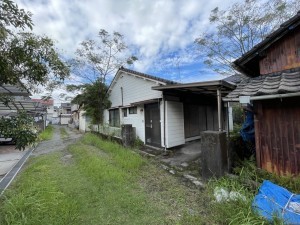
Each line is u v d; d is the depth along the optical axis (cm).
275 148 396
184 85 627
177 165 597
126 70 1070
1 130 241
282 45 419
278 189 300
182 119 876
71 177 496
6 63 235
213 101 1136
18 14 230
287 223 235
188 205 344
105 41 1348
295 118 368
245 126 544
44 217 290
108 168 541
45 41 268
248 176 379
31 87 328
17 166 665
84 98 1365
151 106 909
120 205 345
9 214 288
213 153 434
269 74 432
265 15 1163
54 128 2523
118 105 1231
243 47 1339
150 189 419
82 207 338
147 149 854
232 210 285
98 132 1323
